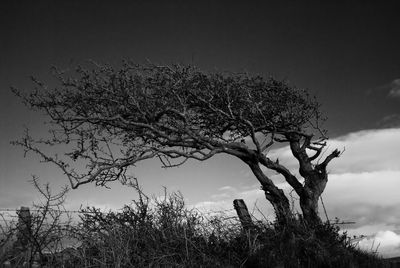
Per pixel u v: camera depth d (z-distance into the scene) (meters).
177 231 10.20
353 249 10.99
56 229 8.11
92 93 12.82
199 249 9.88
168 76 13.42
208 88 14.15
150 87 13.30
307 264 10.03
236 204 11.96
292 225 11.18
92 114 12.92
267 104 14.88
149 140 13.73
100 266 8.30
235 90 14.18
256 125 15.04
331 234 11.13
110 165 12.31
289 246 10.31
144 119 13.12
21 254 7.66
